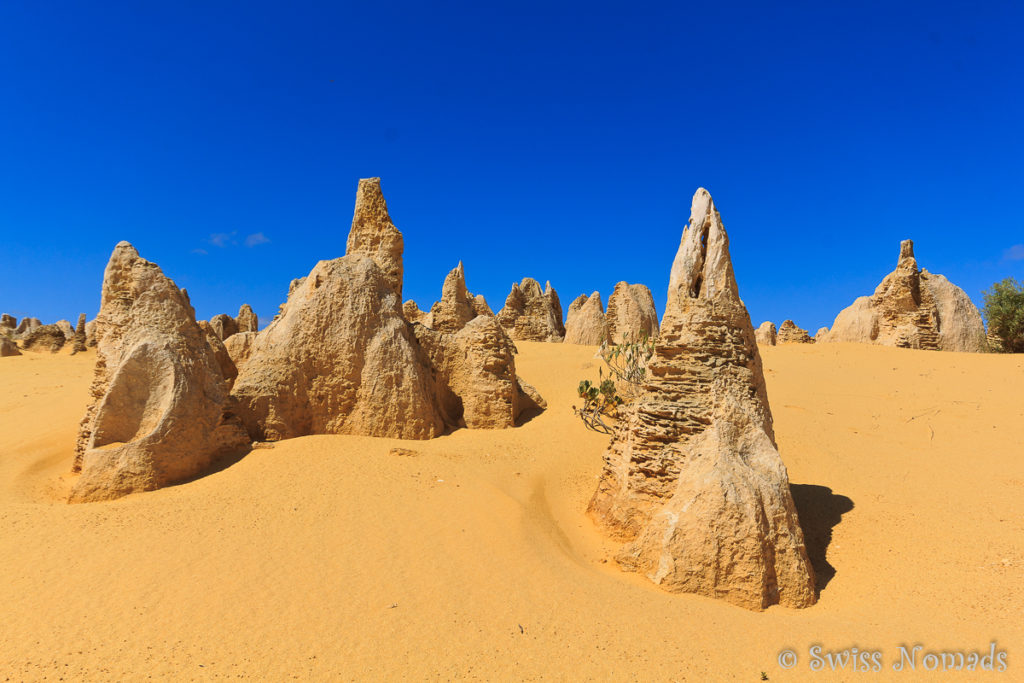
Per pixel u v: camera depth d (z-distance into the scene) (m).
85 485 12.38
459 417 19.78
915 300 34.16
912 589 9.23
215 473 13.48
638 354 22.61
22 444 18.66
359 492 12.09
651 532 9.59
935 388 23.53
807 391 24.39
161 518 10.63
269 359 16.98
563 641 7.33
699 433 10.73
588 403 20.58
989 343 34.69
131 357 13.51
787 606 8.76
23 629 7.27
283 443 15.40
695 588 8.84
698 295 14.84
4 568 8.83
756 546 8.79
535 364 29.64
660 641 7.36
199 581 8.48
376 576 8.81
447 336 20.75
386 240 21.67
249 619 7.58
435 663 6.84
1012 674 6.81
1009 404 20.62
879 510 12.51
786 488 9.88
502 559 9.51
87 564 8.93
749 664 6.93
